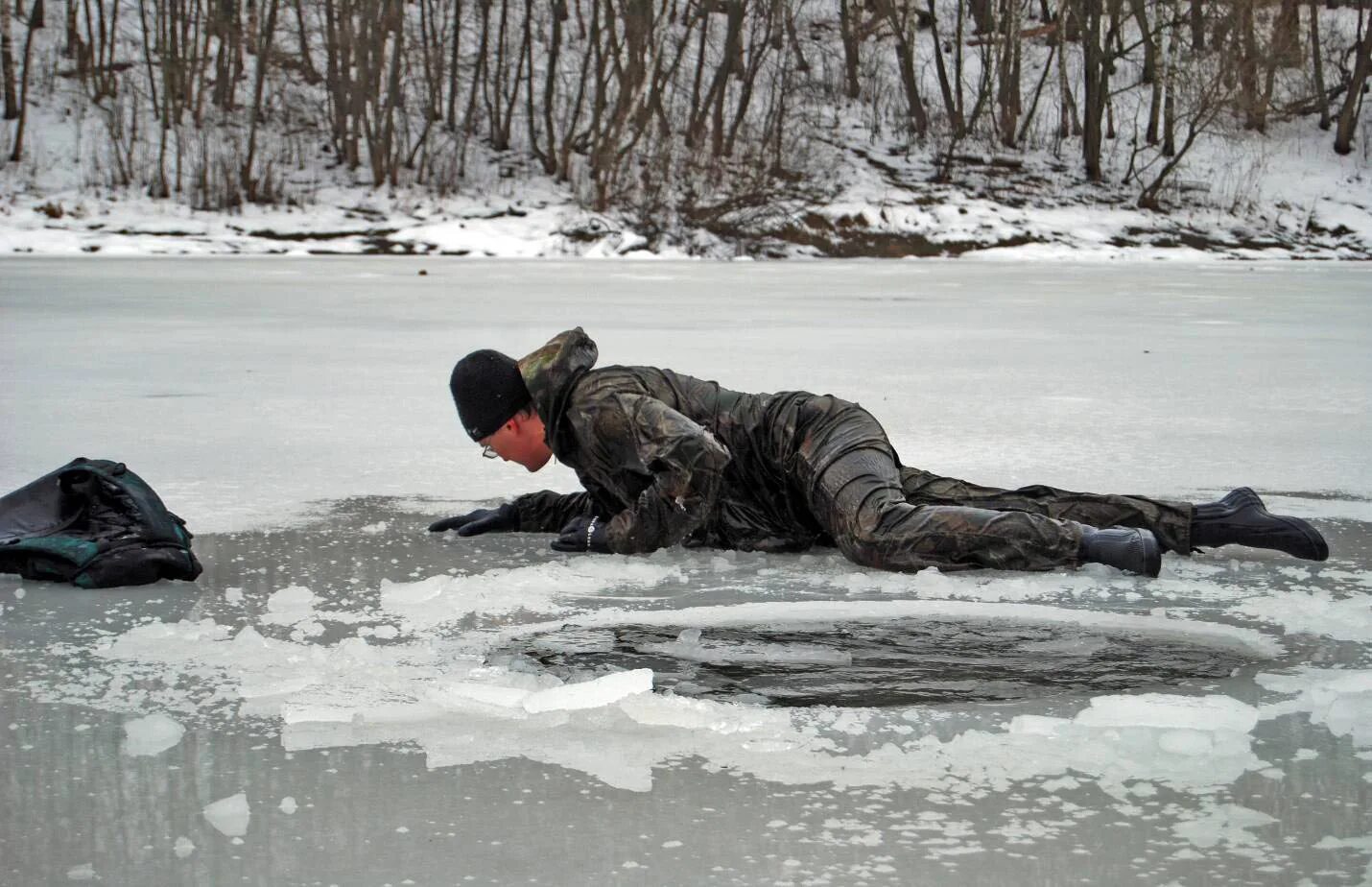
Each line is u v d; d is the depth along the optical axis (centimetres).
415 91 4266
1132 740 239
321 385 848
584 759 231
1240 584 365
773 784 220
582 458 396
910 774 224
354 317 1438
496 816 208
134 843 200
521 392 397
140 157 3909
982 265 3272
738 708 255
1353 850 196
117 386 840
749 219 3691
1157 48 4306
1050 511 393
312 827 205
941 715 254
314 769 228
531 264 2998
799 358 1015
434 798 215
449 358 1019
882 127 4428
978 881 187
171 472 547
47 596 351
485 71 4234
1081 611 331
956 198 4066
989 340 1209
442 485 522
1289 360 1032
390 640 311
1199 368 969
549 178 4094
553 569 380
